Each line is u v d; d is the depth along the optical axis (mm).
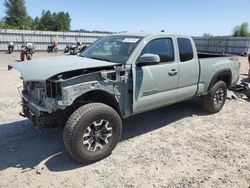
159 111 6359
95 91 3936
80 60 4359
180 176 3623
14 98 7086
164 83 4742
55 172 3619
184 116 6059
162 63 4707
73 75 3639
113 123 3938
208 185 3449
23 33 28453
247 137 4973
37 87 3871
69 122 3598
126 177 3559
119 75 4008
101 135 3893
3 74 11195
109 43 4922
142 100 4414
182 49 5133
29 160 3906
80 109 3693
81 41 32469
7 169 3662
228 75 6453
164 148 4414
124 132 5043
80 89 3596
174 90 5020
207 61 5688
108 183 3418
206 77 5727
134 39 4586
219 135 5031
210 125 5547
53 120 3957
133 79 4164
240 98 7941
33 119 4078
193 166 3883
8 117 5578
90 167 3771
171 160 4031
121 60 4270
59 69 3561
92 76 3721
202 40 35531
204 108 6270
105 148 3945
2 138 4586
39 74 3488
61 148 4281
